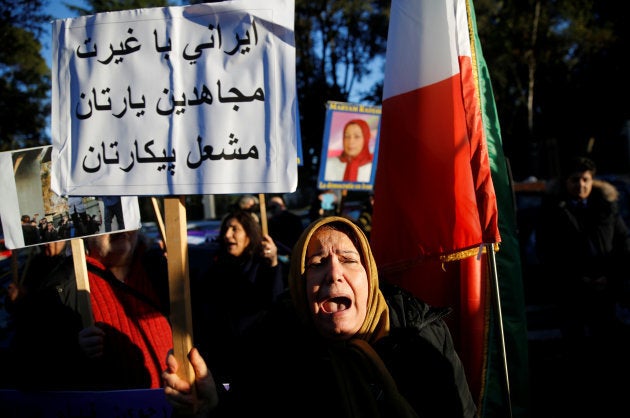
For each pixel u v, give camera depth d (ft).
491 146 7.82
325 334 5.17
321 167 17.97
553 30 67.77
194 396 4.95
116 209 7.59
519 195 24.14
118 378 7.66
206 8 5.63
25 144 67.97
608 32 64.95
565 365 14.76
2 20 55.57
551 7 65.36
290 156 5.37
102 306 7.86
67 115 5.95
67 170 5.89
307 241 5.44
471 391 7.79
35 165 7.36
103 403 7.18
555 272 14.19
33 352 7.40
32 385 7.34
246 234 10.69
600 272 13.69
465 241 7.20
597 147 65.87
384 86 8.07
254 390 5.22
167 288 8.64
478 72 7.68
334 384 4.99
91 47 5.93
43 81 66.95
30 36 60.54
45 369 7.37
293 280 5.47
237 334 9.21
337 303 5.22
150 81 5.73
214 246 23.04
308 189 86.79
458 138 7.23
